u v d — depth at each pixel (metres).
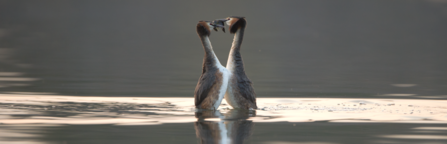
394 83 15.05
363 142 6.95
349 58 24.39
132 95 11.97
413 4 82.62
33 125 7.87
